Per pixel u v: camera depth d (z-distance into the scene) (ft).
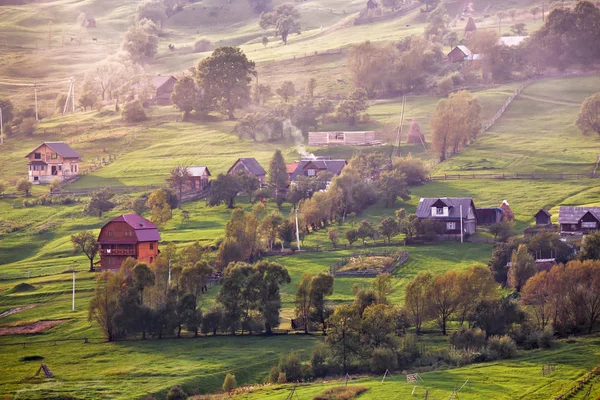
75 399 423.64
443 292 523.29
